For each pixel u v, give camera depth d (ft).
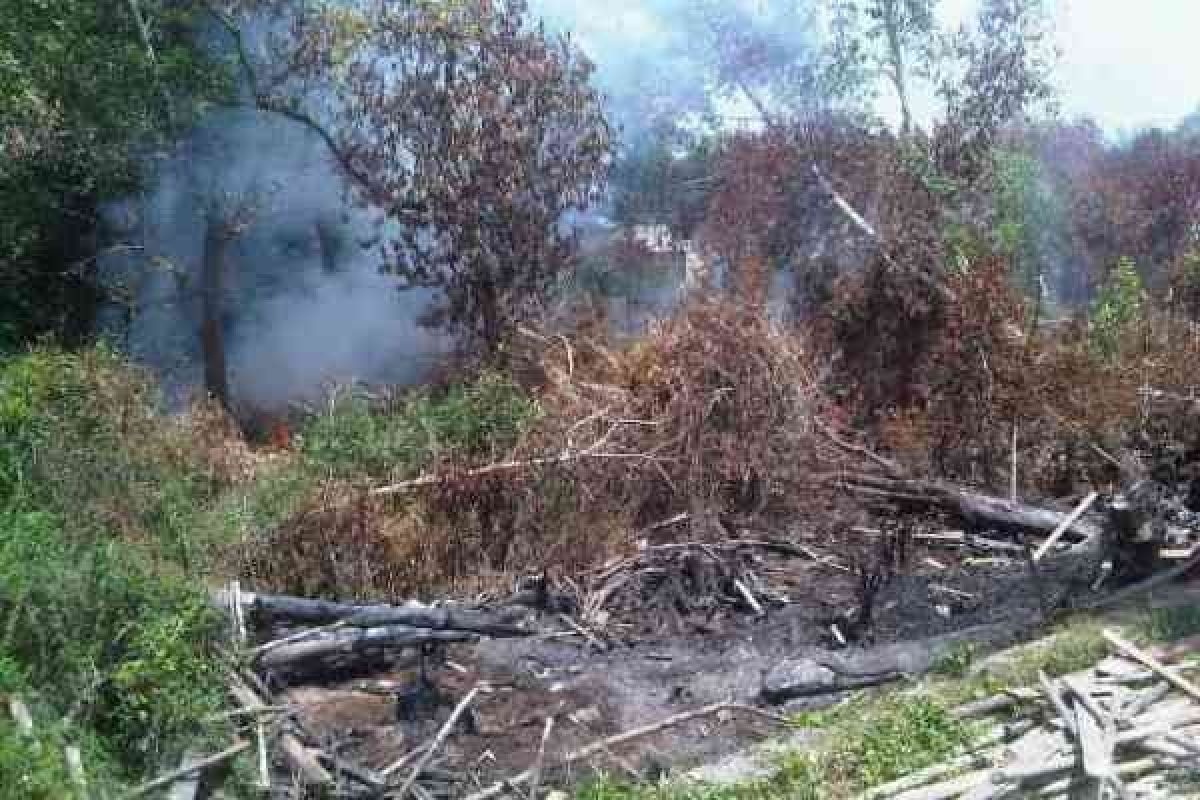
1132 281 39.47
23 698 17.89
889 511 32.58
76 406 28.78
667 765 20.30
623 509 29.68
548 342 36.55
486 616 24.79
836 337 38.19
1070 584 26.58
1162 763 17.19
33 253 37.96
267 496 27.76
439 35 39.27
